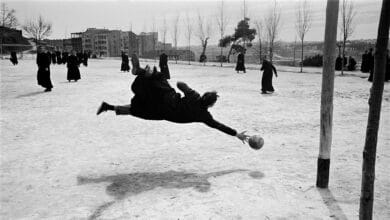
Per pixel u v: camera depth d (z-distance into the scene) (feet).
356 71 105.50
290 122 31.19
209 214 13.30
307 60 150.41
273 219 12.92
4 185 16.69
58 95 48.26
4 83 64.23
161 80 16.87
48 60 52.21
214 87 59.57
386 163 19.48
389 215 13.26
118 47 407.44
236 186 16.03
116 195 15.29
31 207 14.34
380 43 9.59
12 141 24.73
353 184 16.39
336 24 14.53
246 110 37.47
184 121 16.67
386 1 9.29
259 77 83.05
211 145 23.57
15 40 256.32
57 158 20.81
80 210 13.88
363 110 37.65
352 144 23.79
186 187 16.01
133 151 22.24
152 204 14.26
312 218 12.98
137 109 16.79
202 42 182.60
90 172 18.35
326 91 15.17
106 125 29.89
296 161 19.98
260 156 20.98
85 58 128.06
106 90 53.52
